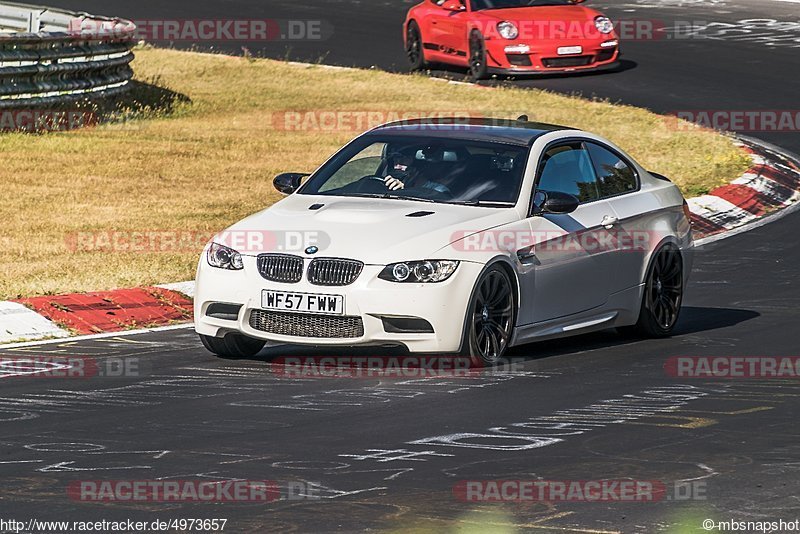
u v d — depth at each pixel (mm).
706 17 120062
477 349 35375
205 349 38406
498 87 90562
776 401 31719
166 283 46719
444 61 96625
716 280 49344
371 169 39031
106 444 27672
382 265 34500
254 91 94375
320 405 31297
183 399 31953
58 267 48531
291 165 72125
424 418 29969
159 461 26297
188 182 67062
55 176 67062
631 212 40062
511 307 36125
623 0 132875
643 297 40156
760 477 24969
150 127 82312
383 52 107312
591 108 83500
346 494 23938
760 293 46906
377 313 34375
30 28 102438
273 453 26906
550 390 32938
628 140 75812
